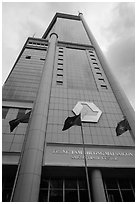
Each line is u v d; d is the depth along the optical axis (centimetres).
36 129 1939
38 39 4466
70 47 4341
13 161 1705
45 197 1574
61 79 3022
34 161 1630
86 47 4497
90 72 3447
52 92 2670
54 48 4003
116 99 2786
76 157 1788
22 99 2523
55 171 1722
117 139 2092
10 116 2256
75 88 2895
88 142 1994
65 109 2402
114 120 2370
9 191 1608
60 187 1673
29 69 3203
